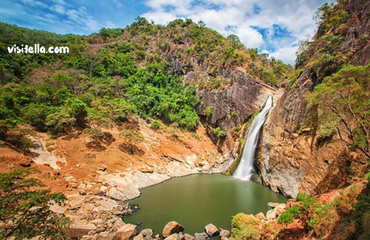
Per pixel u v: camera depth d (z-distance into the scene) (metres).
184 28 87.56
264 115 38.41
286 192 26.17
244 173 36.81
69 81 51.53
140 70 69.50
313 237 13.58
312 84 26.11
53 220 11.41
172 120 53.88
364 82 14.39
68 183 25.62
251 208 22.70
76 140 34.91
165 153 41.53
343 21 25.81
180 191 28.28
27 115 34.00
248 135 40.47
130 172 32.03
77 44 83.38
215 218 20.25
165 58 79.19
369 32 21.44
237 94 47.75
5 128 27.98
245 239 14.99
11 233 9.96
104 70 65.81
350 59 22.80
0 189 9.95
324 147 21.00
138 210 22.03
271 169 30.70
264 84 45.84
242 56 53.97
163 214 21.11
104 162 32.09
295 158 26.05
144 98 54.38
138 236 16.39
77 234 16.73
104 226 18.11
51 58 68.12
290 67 65.44
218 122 51.53
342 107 15.73
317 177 21.08
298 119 26.95
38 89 43.16
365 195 12.34
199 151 47.06
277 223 16.42
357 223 10.81
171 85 67.94
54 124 34.59
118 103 49.06
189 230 18.00
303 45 34.41
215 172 40.06
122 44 90.81
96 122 41.19
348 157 18.03
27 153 28.17
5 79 46.53
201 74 62.16
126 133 37.97
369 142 14.23
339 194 15.41
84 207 21.25
